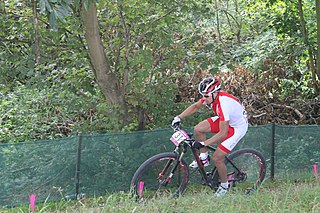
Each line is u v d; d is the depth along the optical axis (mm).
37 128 11227
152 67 10375
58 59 10133
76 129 10469
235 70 13422
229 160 8367
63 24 9422
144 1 10008
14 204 7836
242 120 7875
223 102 7637
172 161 7949
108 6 9914
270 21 13234
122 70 10086
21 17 9539
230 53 12969
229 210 6781
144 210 7004
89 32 9586
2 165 7762
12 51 9875
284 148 9766
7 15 9531
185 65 10422
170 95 10375
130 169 8602
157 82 10359
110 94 10102
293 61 13422
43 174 8023
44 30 9492
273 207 6934
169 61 10320
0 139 10641
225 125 7609
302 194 7652
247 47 13633
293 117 13352
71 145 8203
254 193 7820
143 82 10211
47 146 8047
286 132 9797
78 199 8234
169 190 8094
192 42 10672
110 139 8492
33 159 7949
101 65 9898
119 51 10266
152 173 7930
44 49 9828
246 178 8531
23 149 7883
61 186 8156
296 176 9711
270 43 13297
